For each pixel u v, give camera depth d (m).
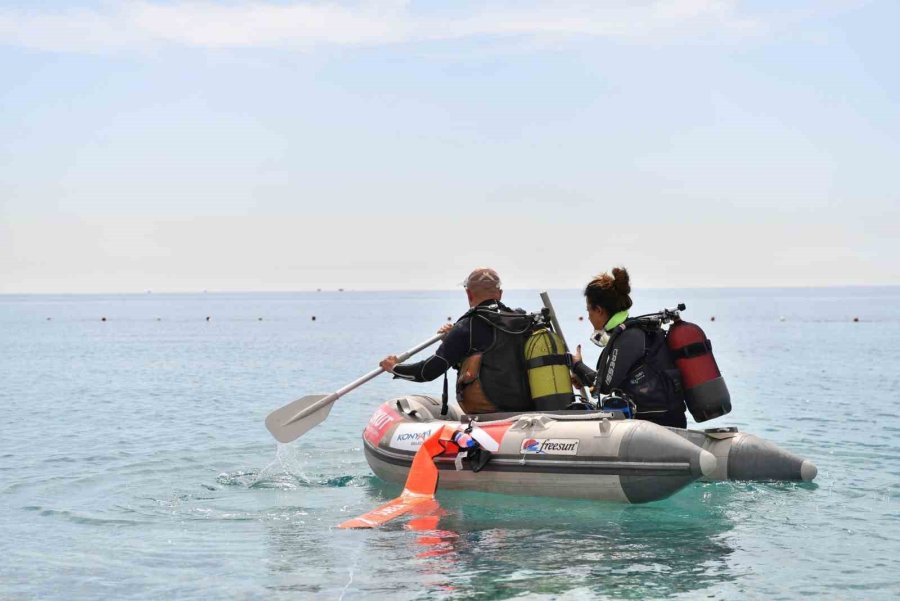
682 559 4.73
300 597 4.20
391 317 80.62
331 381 17.83
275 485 7.04
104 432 10.23
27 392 15.35
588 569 4.55
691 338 6.51
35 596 4.29
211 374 19.59
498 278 6.84
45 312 111.62
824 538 5.16
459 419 6.78
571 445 5.98
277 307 150.50
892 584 4.32
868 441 9.12
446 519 5.66
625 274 6.61
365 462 8.15
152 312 111.38
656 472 5.66
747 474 6.65
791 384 16.14
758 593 4.18
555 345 6.63
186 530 5.55
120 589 4.38
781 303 148.62
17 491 6.84
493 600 4.10
